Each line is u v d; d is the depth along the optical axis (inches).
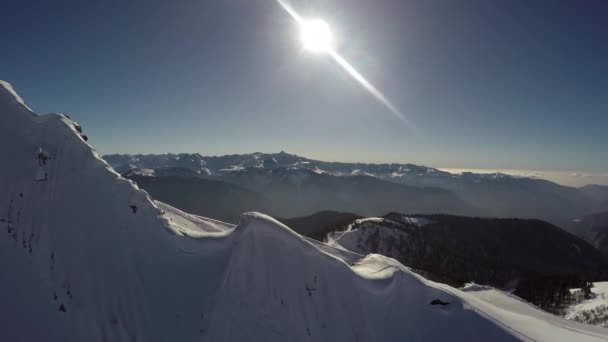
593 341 1748.3
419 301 1738.4
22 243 1581.0
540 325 1830.7
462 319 1644.9
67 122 2059.5
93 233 1663.4
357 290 1679.4
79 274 1537.9
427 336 1571.1
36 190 1755.7
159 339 1386.6
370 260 2365.9
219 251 1679.4
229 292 1485.0
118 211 1760.6
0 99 2030.0
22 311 1364.4
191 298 1499.8
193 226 2659.9
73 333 1363.2
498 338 1558.8
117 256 1617.9
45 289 1459.2
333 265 1722.4
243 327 1386.6
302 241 1747.0
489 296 2925.7
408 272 2010.3
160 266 1616.6
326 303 1562.5
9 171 1781.5
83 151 1932.8
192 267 1615.4
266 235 1668.3
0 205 1678.2
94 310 1450.5
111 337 1386.6
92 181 1830.7
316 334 1445.6
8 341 1280.8
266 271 1563.7
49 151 1882.4
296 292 1542.8
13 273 1459.2
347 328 1510.8
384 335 1540.4
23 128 1951.3
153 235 1728.6
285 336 1390.3
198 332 1390.3
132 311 1470.2
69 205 1733.5
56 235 1633.9
